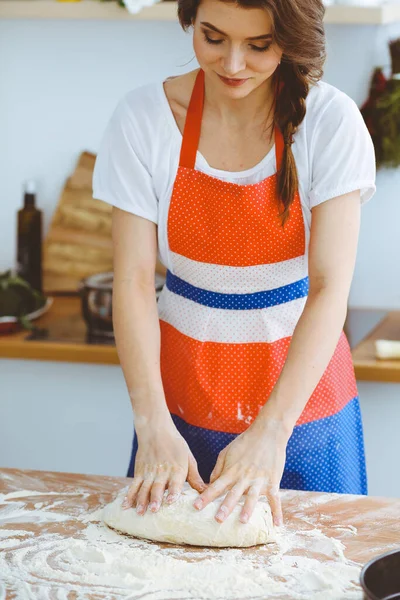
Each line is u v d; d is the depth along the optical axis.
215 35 1.72
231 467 1.76
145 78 3.44
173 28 3.38
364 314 3.34
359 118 1.94
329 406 2.12
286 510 1.83
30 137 3.55
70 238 3.55
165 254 2.10
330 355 1.86
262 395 2.08
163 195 2.03
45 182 3.58
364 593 1.32
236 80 1.76
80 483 1.97
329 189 1.91
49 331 3.18
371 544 1.69
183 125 2.02
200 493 1.79
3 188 3.61
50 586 1.56
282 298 2.08
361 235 3.38
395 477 3.08
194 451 2.14
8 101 3.53
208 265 2.06
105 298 3.07
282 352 2.08
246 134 2.00
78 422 3.22
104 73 3.46
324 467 2.12
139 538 1.74
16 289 3.23
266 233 2.01
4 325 3.12
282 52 1.76
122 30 3.40
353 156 1.92
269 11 1.65
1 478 2.00
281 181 1.95
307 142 1.95
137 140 2.01
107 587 1.56
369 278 3.42
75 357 3.02
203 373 2.10
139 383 1.90
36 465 3.29
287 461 2.09
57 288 3.58
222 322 2.09
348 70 3.30
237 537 1.69
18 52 3.48
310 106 1.96
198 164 2.01
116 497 1.83
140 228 2.02
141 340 1.93
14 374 3.22
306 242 2.04
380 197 3.33
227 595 1.53
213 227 2.02
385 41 3.25
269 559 1.65
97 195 2.04
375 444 3.06
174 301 2.15
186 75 2.04
